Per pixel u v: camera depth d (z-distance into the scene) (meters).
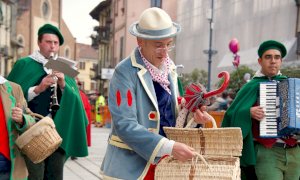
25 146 3.19
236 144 2.77
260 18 24.48
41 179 4.30
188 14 34.03
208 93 2.99
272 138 4.11
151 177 2.91
